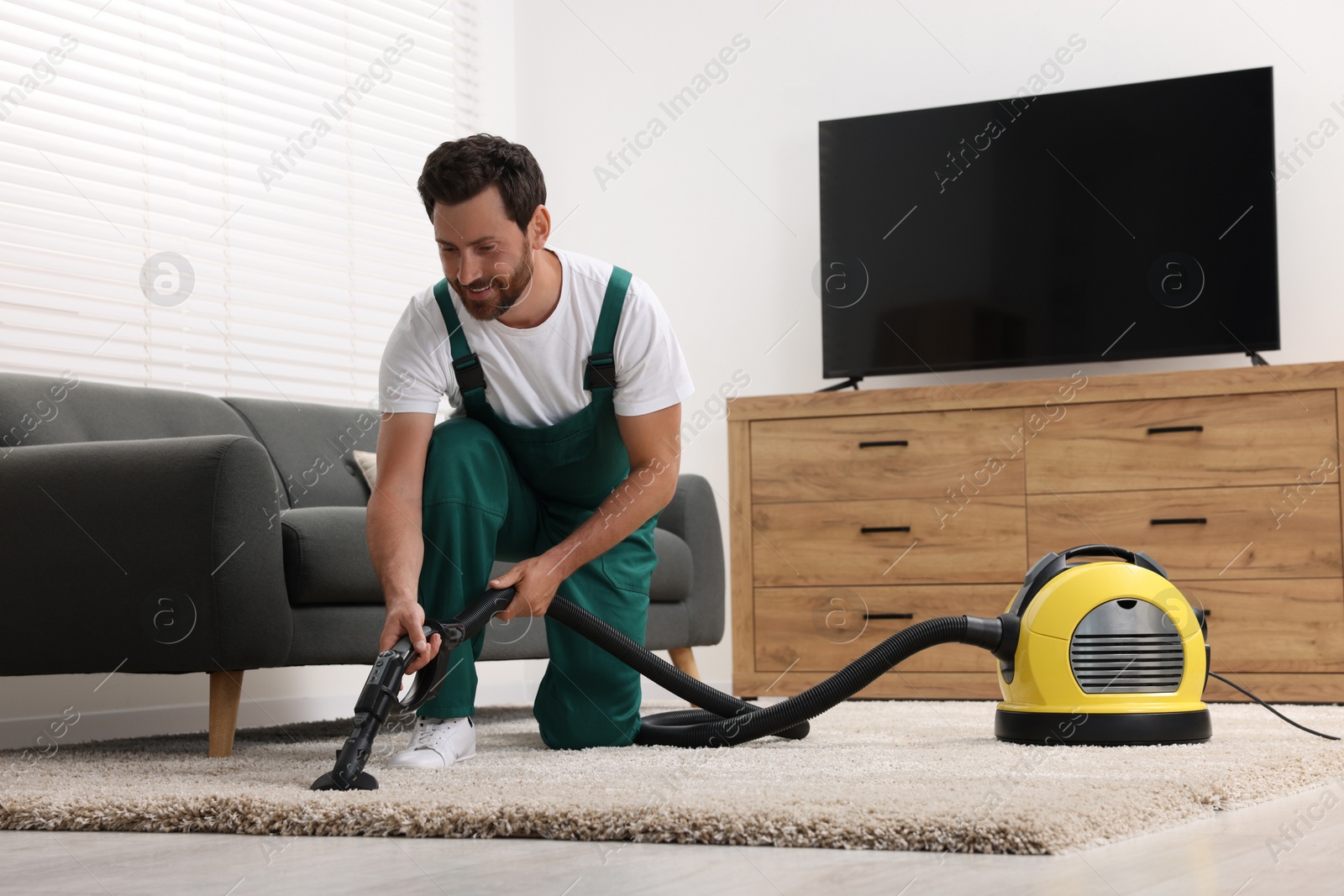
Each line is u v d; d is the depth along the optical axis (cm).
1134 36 358
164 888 91
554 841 106
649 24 416
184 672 192
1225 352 334
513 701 387
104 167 302
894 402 325
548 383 175
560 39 428
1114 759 147
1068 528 311
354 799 119
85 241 295
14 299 278
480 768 149
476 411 178
